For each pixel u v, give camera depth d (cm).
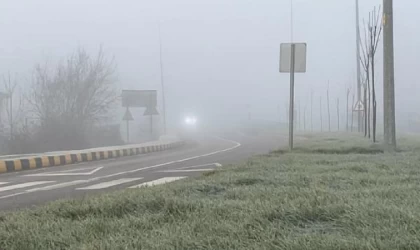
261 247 419
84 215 612
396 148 1614
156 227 518
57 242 472
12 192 1115
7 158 1823
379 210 527
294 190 726
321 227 493
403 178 846
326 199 618
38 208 685
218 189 798
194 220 536
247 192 729
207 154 2286
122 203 646
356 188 745
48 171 1683
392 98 1585
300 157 1391
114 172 1535
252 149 2548
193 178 1016
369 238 423
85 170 1664
